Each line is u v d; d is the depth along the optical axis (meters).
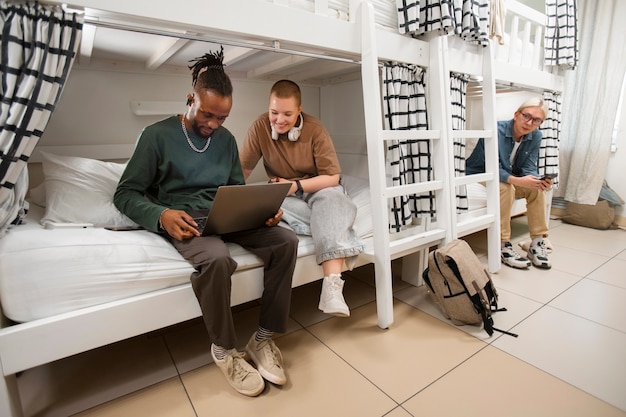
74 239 1.07
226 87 1.29
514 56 2.36
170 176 1.37
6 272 0.94
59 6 0.94
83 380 1.26
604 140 2.98
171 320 1.17
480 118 3.29
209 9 1.11
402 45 1.61
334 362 1.34
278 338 1.50
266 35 1.23
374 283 2.04
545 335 1.49
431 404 1.12
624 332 1.50
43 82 0.92
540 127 2.73
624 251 2.51
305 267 1.47
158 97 2.14
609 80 2.92
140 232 1.27
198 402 1.15
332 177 1.68
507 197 2.25
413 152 1.76
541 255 2.25
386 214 1.53
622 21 2.82
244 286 1.32
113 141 2.04
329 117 2.78
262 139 1.80
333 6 1.50
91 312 1.02
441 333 1.53
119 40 1.56
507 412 1.08
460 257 1.54
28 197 1.62
